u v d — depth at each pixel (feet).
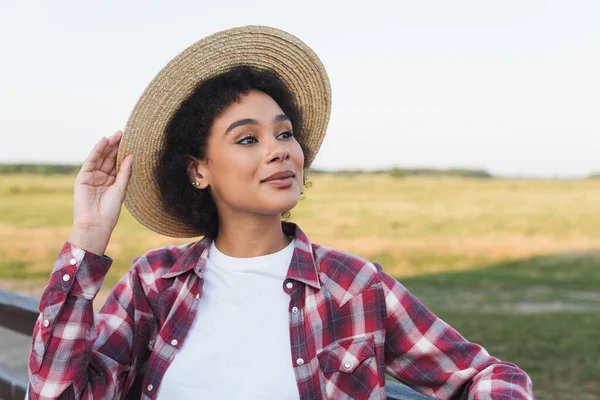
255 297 4.90
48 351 4.65
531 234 61.77
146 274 5.32
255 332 4.75
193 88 5.21
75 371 4.65
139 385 5.20
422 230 65.92
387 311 4.75
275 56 5.45
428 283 34.60
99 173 5.10
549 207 81.66
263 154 4.77
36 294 30.32
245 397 4.54
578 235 60.59
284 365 4.60
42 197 88.89
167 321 5.00
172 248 5.52
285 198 4.78
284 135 4.95
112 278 33.94
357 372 4.58
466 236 61.36
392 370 4.88
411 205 85.61
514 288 32.30
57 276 4.71
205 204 5.41
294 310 4.76
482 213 77.87
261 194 4.77
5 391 8.46
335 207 84.48
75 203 4.90
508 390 4.18
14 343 19.65
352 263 4.90
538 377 15.05
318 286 4.78
